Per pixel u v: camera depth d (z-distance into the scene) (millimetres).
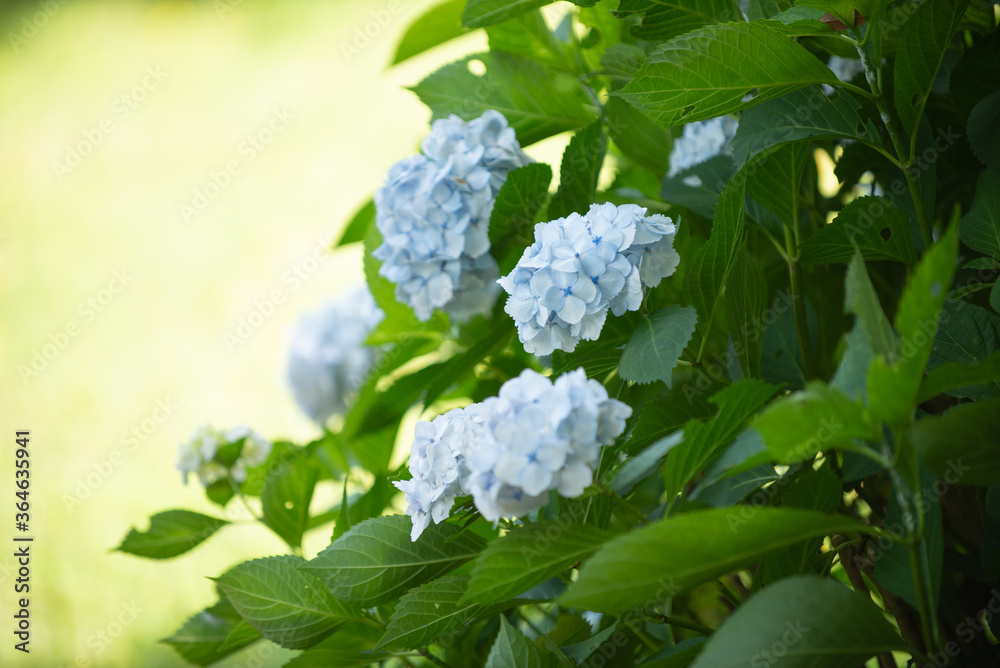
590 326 1282
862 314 1153
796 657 1154
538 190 1402
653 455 1211
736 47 1271
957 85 1346
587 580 1155
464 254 1420
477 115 1500
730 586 1384
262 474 1593
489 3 1352
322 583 1333
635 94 1294
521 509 1196
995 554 1238
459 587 1273
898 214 1297
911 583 1214
